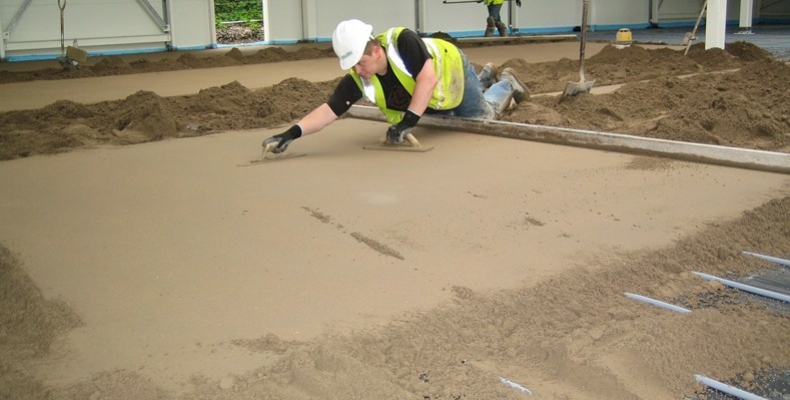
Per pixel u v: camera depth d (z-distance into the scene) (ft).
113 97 28.45
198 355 7.71
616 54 36.24
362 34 15.58
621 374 7.27
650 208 12.21
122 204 13.16
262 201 13.11
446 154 16.47
